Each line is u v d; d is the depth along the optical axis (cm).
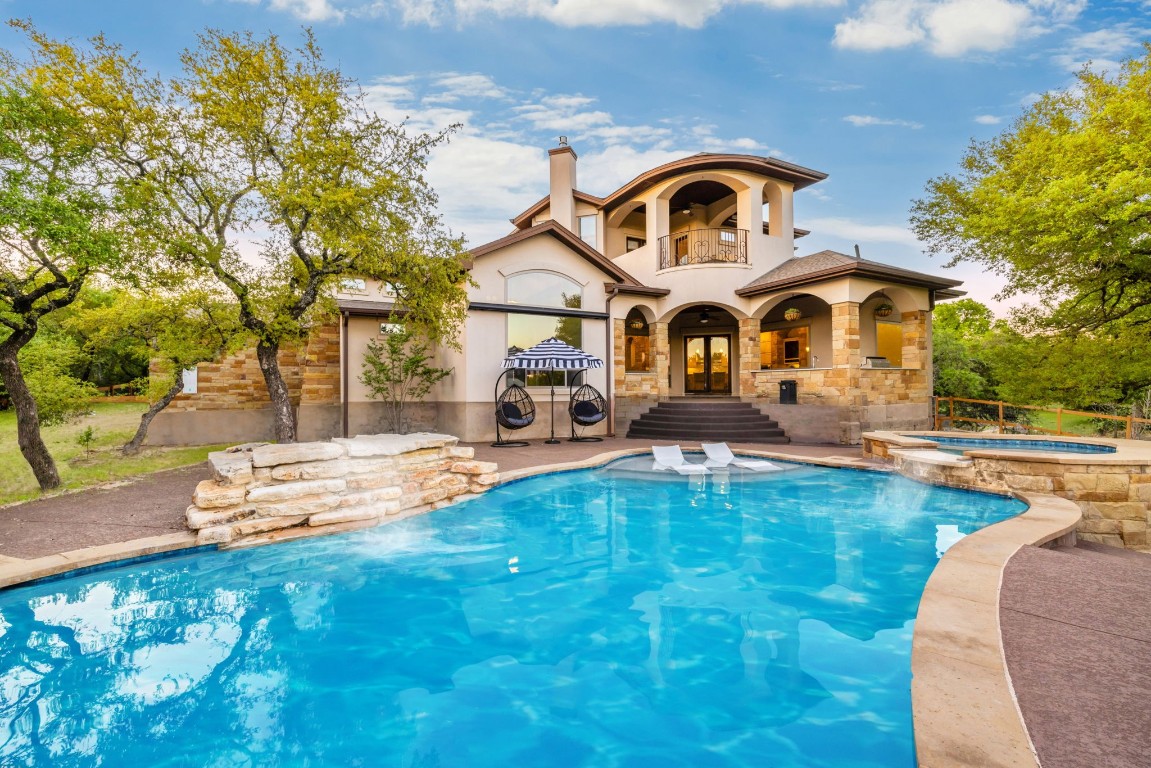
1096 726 217
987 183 1523
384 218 1062
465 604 486
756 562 590
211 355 1227
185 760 283
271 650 402
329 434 1445
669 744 288
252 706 331
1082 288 1469
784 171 1752
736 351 2094
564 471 1030
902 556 603
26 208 632
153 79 913
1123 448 922
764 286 1583
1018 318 1628
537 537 683
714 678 354
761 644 399
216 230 991
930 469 931
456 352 1452
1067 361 1500
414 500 761
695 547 645
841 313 1422
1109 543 735
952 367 2362
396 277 1135
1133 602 347
